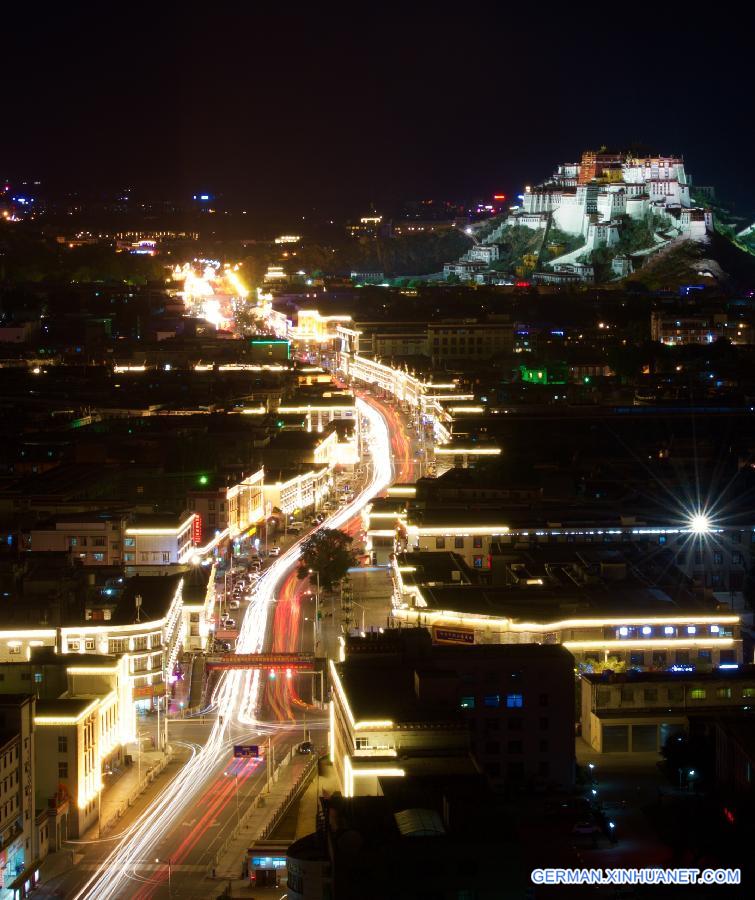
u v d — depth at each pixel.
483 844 195.38
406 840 196.88
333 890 197.50
